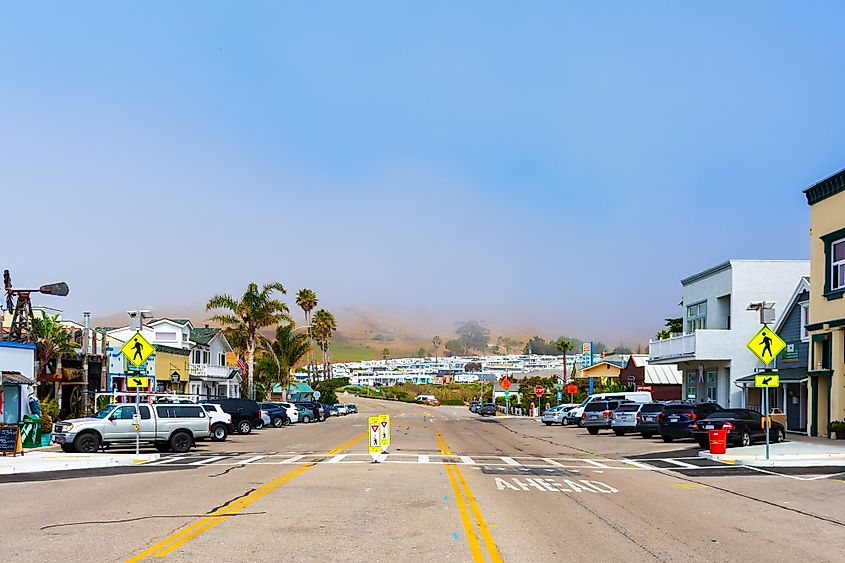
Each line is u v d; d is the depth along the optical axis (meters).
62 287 35.62
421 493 16.39
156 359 56.41
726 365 45.66
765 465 23.80
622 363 90.88
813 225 34.88
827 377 33.56
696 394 50.53
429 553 10.09
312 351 85.88
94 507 14.17
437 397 175.38
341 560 9.62
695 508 14.99
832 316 33.12
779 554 10.66
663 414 34.41
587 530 12.16
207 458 26.00
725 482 19.66
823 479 20.36
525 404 87.50
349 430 47.66
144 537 11.09
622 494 16.97
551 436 41.31
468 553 10.11
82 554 9.91
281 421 52.84
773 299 44.75
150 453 27.78
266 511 13.65
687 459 26.25
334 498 15.48
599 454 28.98
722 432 26.00
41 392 39.25
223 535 11.25
